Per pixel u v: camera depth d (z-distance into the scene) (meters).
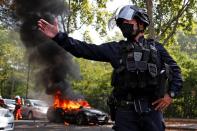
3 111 15.43
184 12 26.52
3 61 55.09
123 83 3.37
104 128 22.16
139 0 25.52
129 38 3.47
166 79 3.38
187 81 33.16
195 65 34.09
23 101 33.22
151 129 3.34
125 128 3.36
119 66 3.40
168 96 3.36
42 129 21.20
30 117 31.33
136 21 3.46
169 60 3.45
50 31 3.35
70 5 31.73
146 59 3.37
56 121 27.23
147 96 3.37
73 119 25.75
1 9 28.53
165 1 26.27
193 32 27.27
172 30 26.56
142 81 3.32
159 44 3.50
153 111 3.37
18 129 20.64
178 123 26.94
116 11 3.54
